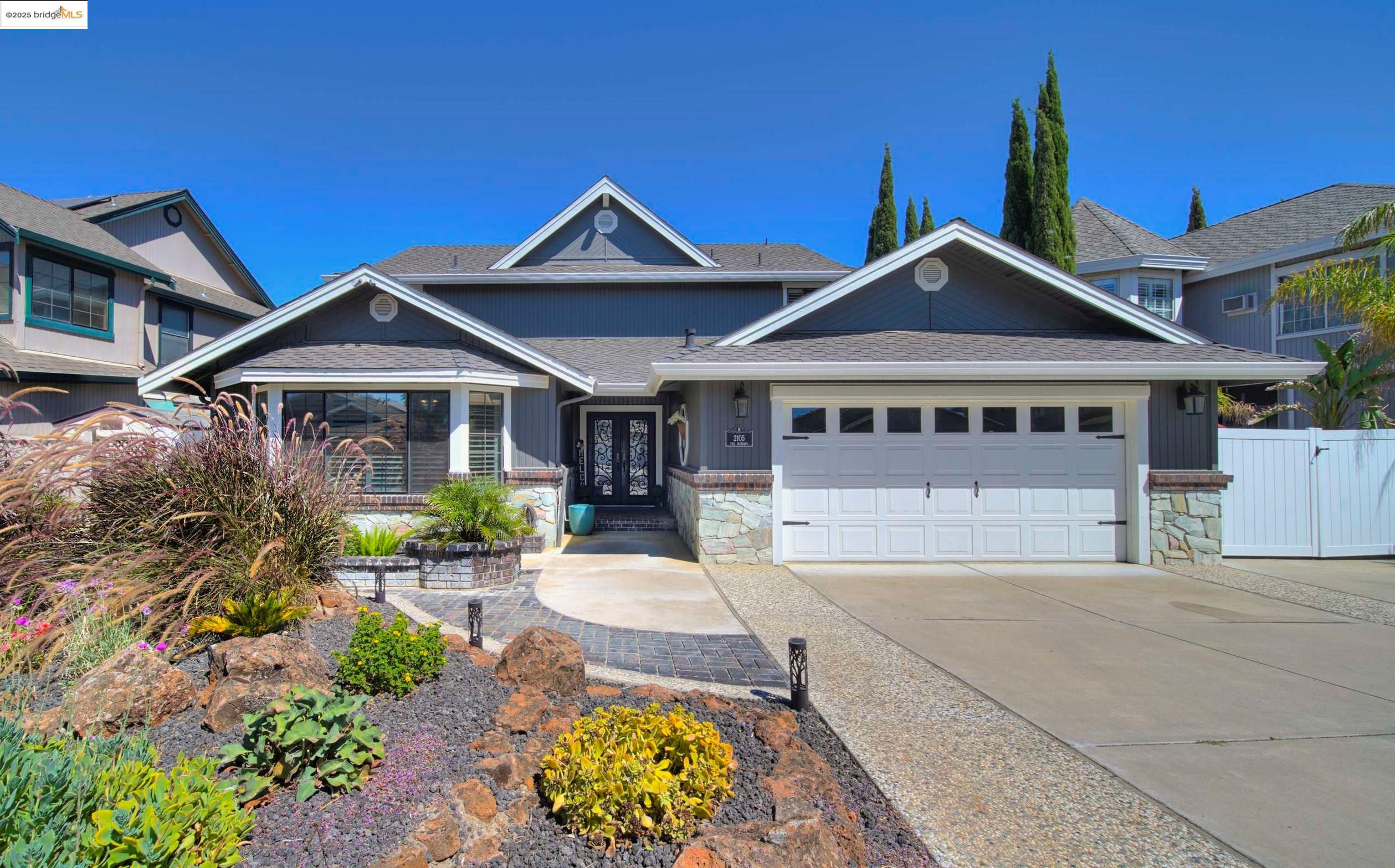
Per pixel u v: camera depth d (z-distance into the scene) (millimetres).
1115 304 9836
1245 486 10258
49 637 3941
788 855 2496
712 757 3027
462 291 15859
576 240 16141
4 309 12930
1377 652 5727
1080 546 9719
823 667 5254
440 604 7094
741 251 18344
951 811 3197
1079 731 4125
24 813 1959
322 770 2725
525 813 2789
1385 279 12641
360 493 6859
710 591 7883
